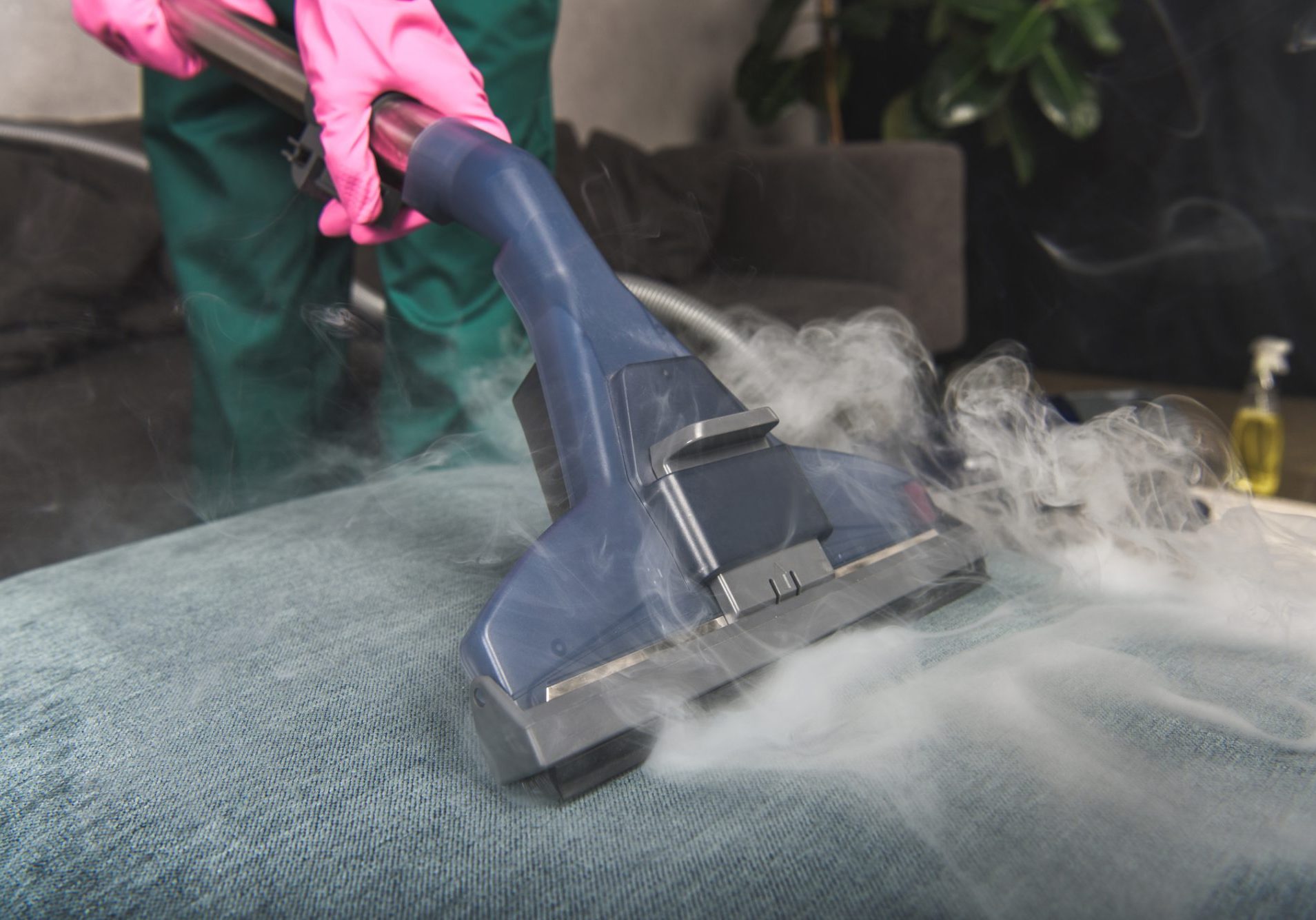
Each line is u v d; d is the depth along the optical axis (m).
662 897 0.30
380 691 0.43
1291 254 2.52
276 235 0.91
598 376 0.44
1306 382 2.56
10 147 1.09
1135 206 2.79
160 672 0.46
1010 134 2.72
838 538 0.47
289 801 0.36
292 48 0.65
